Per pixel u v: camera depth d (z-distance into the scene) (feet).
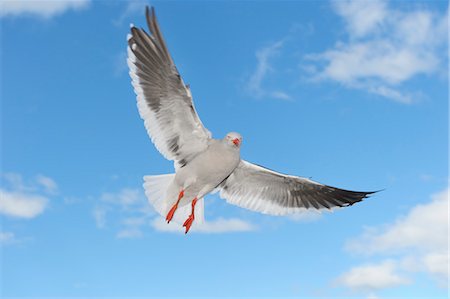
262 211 9.86
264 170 9.60
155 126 8.92
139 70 8.66
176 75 8.56
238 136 9.04
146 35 8.45
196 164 9.07
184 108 8.85
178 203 9.16
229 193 9.86
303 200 9.94
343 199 9.82
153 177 9.36
